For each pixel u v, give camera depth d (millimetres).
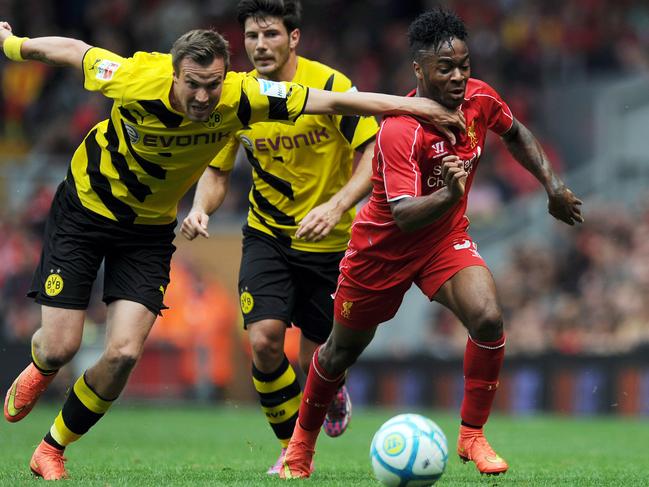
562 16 67312
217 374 48156
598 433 30531
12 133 63438
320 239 18766
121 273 17562
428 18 16484
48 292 17375
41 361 17641
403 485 14695
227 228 54312
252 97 16562
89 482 16266
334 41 67438
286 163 19844
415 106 16562
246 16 19812
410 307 52438
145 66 16500
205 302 48156
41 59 17250
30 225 53188
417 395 43031
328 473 18703
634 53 66875
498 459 17719
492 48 65250
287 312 19641
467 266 17047
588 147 62281
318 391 17812
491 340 17062
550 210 18297
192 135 16625
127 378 17297
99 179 17422
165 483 16219
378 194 16969
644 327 42906
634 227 49844
